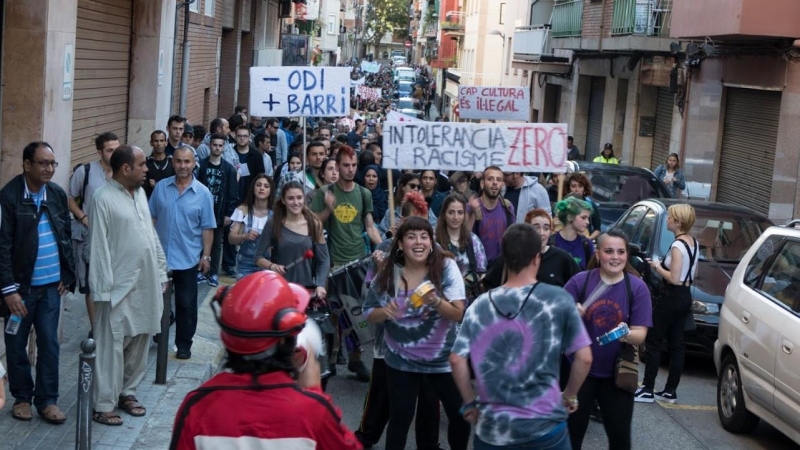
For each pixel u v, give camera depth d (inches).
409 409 254.4
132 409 304.2
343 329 335.3
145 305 295.1
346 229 378.0
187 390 333.4
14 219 274.5
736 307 343.3
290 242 320.8
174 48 679.7
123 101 603.5
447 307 245.6
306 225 324.8
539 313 193.9
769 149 758.5
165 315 335.3
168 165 461.4
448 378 253.8
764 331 315.9
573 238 343.3
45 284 282.7
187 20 748.0
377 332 289.9
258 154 599.8
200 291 497.4
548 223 293.7
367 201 381.4
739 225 467.5
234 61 1291.8
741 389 335.3
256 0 1433.3
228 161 528.4
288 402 130.0
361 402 351.6
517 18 1914.4
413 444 310.0
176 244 354.6
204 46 976.3
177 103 795.4
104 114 553.9
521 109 567.5
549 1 1539.1
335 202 377.4
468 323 197.3
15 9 348.5
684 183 775.7
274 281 131.4
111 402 293.4
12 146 353.7
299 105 442.3
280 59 1512.1
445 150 352.8
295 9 2373.3
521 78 1808.6
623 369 243.6
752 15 703.7
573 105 1331.2
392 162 352.2
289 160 551.8
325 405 131.8
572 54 1305.4
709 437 337.7
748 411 333.4
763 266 339.3
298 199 321.1
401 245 250.8
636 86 1055.0
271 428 129.4
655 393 387.2
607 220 624.1
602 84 1245.1
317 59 2790.4
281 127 956.0
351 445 133.7
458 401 254.1
